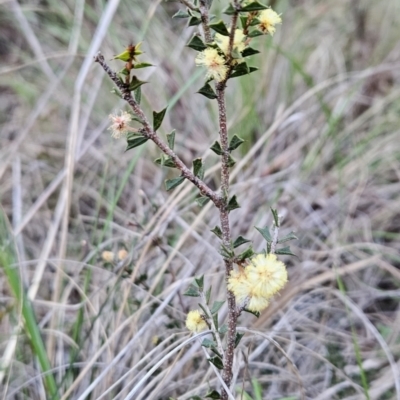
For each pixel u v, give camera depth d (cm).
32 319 43
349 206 64
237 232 57
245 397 42
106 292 49
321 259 58
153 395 41
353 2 87
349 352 50
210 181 66
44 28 94
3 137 77
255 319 48
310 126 73
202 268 53
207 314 36
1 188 68
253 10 32
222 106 34
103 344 45
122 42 83
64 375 44
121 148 71
